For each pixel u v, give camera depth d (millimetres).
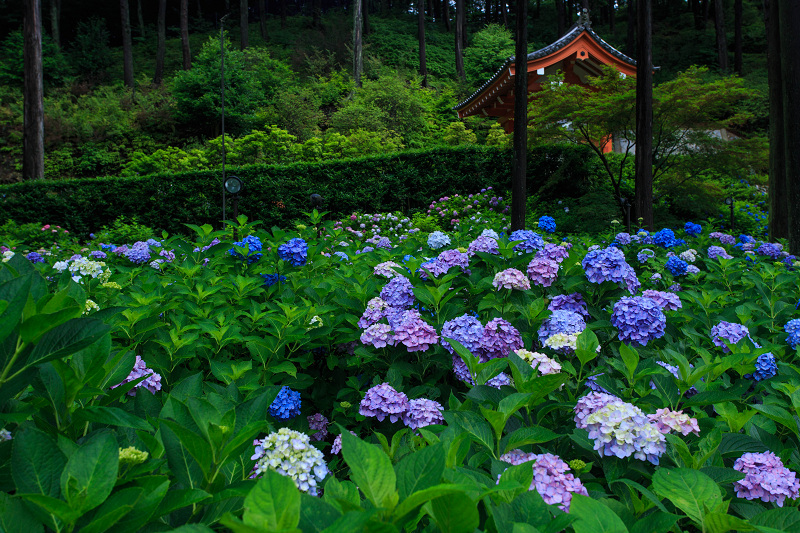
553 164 13648
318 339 2762
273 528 736
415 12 55062
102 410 1110
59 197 13531
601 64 16016
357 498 994
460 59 39812
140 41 43656
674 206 13430
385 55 40719
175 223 13633
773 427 1771
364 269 3807
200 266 3678
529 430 1356
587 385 1987
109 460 917
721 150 12281
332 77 31969
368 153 19719
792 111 8047
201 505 1086
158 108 25797
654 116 11977
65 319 1030
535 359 1926
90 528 845
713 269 4547
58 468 952
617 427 1412
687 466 1389
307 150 19656
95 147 23312
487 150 14070
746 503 1367
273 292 3521
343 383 2750
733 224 13000
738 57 36125
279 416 2268
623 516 1161
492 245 3395
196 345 2416
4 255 3777
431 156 14086
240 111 24797
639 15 10695
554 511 1067
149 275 3436
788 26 8016
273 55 38594
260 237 4344
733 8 44500
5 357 1033
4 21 43062
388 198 14156
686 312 3021
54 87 30344
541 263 2988
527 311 2676
